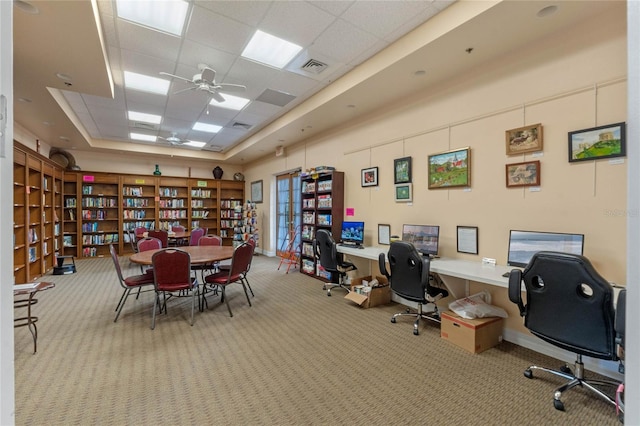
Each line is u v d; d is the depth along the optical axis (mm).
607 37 2428
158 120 6031
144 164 8781
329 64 3771
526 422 1888
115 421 1877
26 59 3188
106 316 3613
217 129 6676
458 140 3527
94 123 6168
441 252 3713
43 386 2219
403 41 3168
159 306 3791
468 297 3232
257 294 4641
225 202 9797
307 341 3016
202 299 4082
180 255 3350
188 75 4051
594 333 1903
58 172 6965
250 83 4320
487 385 2273
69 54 3090
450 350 2830
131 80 4215
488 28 2648
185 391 2184
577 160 2574
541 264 2072
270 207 8336
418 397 2133
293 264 7039
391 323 3498
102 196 8094
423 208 3963
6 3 557
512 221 3035
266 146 7363
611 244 2410
